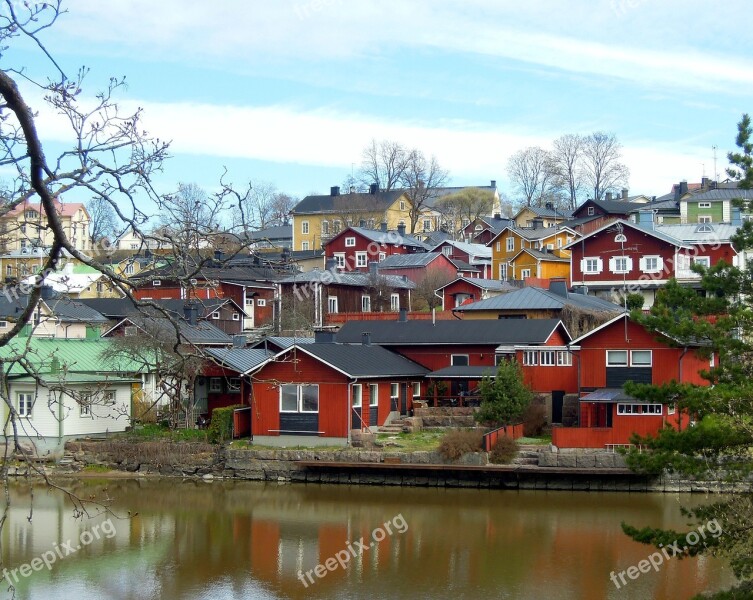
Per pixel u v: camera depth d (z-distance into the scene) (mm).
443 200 140500
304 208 120875
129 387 48594
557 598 25891
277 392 44812
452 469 40000
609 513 35312
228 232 11656
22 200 10289
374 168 134250
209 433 44719
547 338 50844
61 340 50375
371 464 40938
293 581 27906
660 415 39281
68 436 45688
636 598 25672
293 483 42281
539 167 149125
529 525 33875
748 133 23547
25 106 9070
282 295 72500
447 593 26516
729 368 21281
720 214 95188
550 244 93938
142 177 10852
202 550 31266
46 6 9742
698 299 23203
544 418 45531
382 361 48938
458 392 51500
